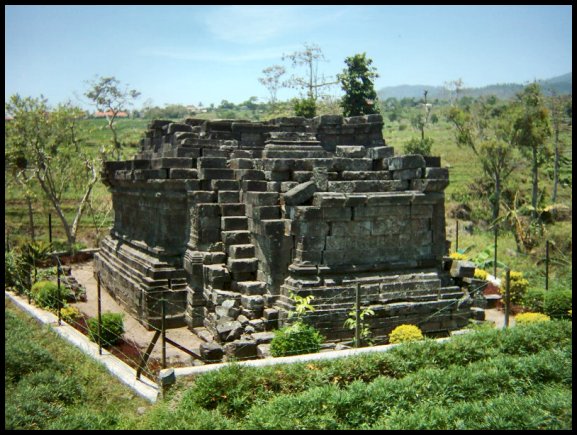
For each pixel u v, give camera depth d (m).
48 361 12.68
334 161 16.84
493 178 42.25
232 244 16.88
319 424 9.12
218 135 22.25
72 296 21.03
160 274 17.56
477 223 40.53
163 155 21.84
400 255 16.47
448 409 9.67
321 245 15.50
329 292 15.07
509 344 12.53
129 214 22.34
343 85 35.62
